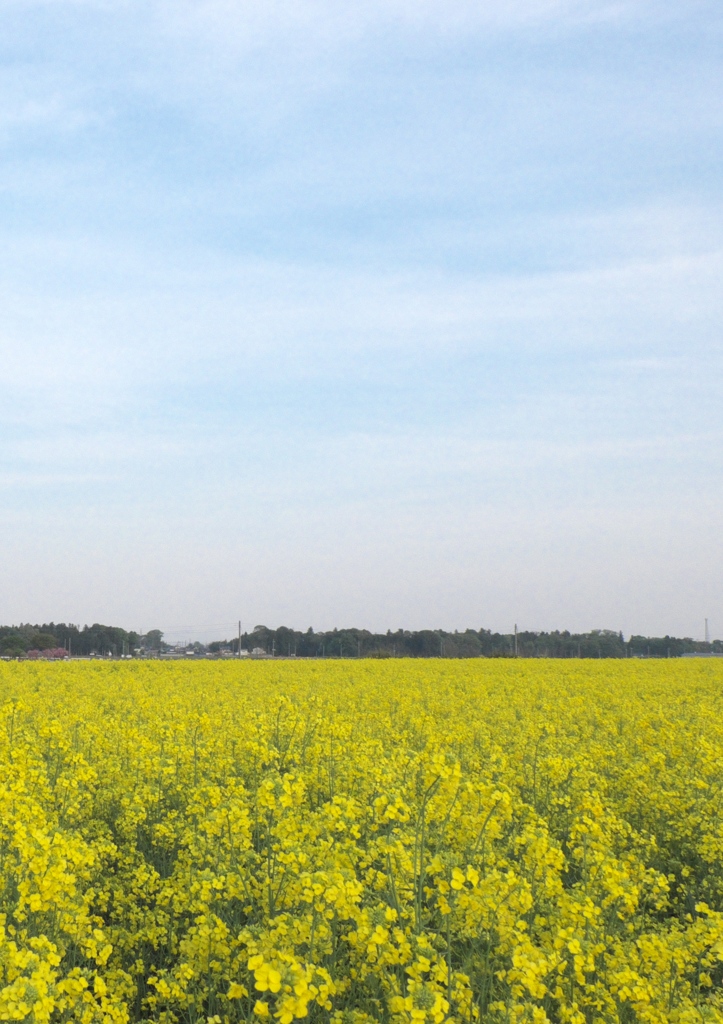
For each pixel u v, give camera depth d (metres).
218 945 5.22
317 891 4.59
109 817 9.44
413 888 5.41
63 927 5.19
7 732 9.62
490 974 4.81
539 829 6.40
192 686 24.16
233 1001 5.24
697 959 5.28
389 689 20.12
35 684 25.69
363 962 4.97
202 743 10.59
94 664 36.22
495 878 4.97
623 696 21.92
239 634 76.56
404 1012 4.11
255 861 6.34
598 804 6.84
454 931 5.20
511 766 10.45
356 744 10.30
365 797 8.42
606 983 5.06
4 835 5.92
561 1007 4.58
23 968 4.23
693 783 9.96
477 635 88.38
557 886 5.42
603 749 11.45
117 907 6.75
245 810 6.16
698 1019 4.50
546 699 20.80
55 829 6.18
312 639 81.50
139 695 19.06
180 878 6.83
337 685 24.11
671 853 8.69
